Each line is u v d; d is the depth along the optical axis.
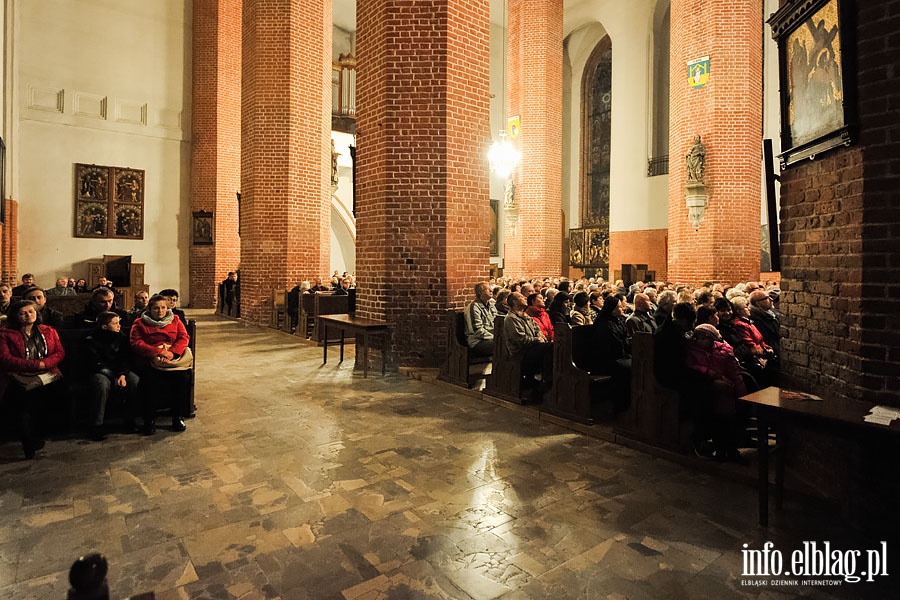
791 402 3.39
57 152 16.56
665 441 4.64
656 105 20.62
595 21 23.44
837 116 3.53
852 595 2.72
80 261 16.97
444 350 8.00
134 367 5.23
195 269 18.88
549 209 18.97
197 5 18.53
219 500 3.73
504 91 19.92
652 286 11.10
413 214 7.93
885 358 3.30
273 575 2.84
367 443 4.92
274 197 12.92
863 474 3.31
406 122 7.86
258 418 5.70
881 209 3.29
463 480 4.11
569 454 4.67
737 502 3.76
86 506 3.61
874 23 3.28
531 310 7.29
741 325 5.86
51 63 16.41
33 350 4.63
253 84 12.85
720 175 13.45
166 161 18.48
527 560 3.01
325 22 13.90
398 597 2.67
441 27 7.80
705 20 13.50
